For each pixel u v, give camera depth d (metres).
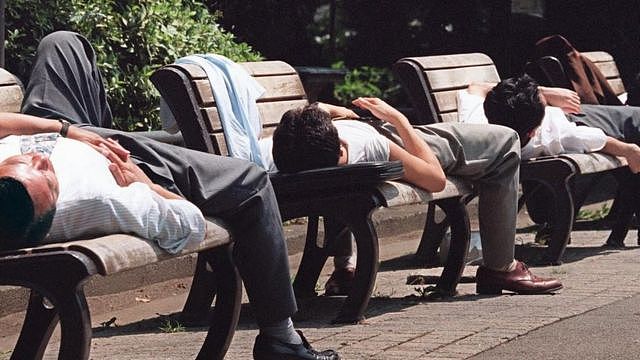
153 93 8.56
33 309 4.70
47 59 5.42
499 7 13.78
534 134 7.92
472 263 8.05
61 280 4.02
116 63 8.41
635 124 8.73
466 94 8.31
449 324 5.97
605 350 5.39
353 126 6.30
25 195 4.07
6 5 8.18
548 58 9.45
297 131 5.95
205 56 6.36
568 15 14.16
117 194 4.37
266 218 4.86
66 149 4.44
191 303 6.34
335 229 6.82
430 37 14.26
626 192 8.77
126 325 6.46
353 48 14.74
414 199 6.24
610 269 7.72
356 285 6.05
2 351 5.89
